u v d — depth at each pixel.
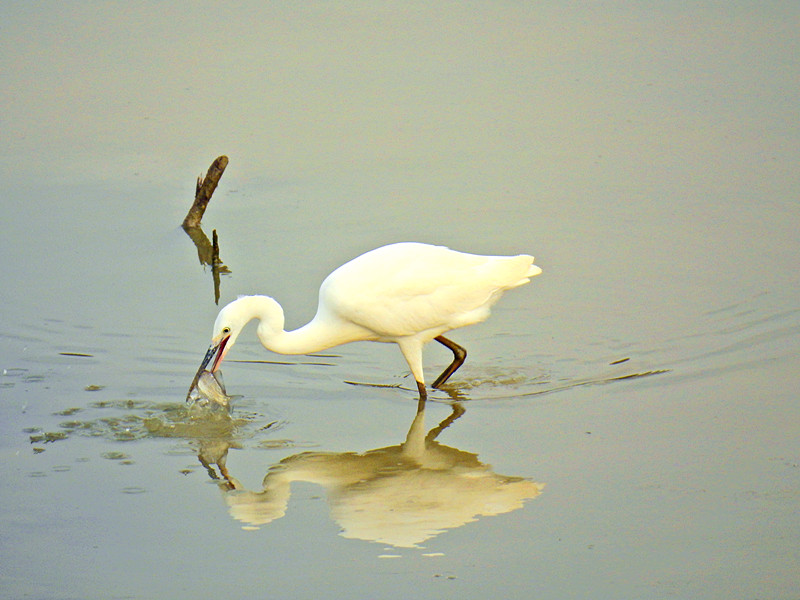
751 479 9.73
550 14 27.14
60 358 12.80
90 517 9.31
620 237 16.33
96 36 25.56
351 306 11.91
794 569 8.28
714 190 17.91
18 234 16.80
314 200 17.94
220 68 23.69
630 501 9.45
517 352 13.18
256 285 15.02
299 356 13.32
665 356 12.74
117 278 15.33
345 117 21.34
